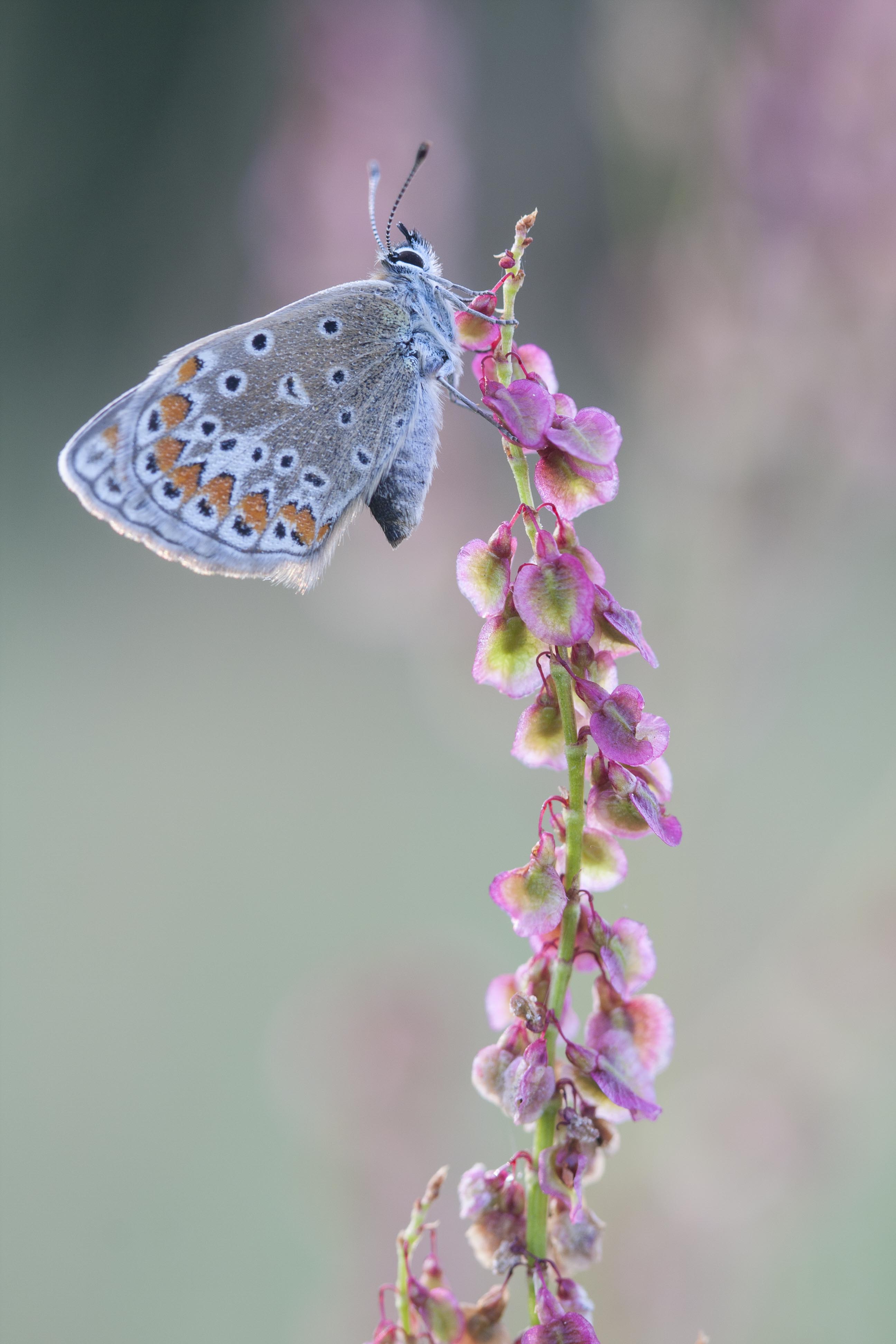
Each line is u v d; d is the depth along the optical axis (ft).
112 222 3.36
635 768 0.65
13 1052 1.23
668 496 0.84
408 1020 0.82
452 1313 0.65
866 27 0.84
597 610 0.65
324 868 1.48
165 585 2.53
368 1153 0.81
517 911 0.65
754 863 0.94
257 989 1.27
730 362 0.84
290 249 1.01
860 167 0.84
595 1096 0.65
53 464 2.93
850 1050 0.80
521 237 0.65
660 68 0.85
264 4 3.12
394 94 1.01
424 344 0.72
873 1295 0.82
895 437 0.83
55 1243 0.99
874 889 0.80
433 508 0.97
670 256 0.85
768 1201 0.79
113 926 1.43
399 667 2.14
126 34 3.34
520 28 2.27
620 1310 0.78
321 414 0.72
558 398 0.65
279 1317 0.88
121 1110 1.14
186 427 0.71
